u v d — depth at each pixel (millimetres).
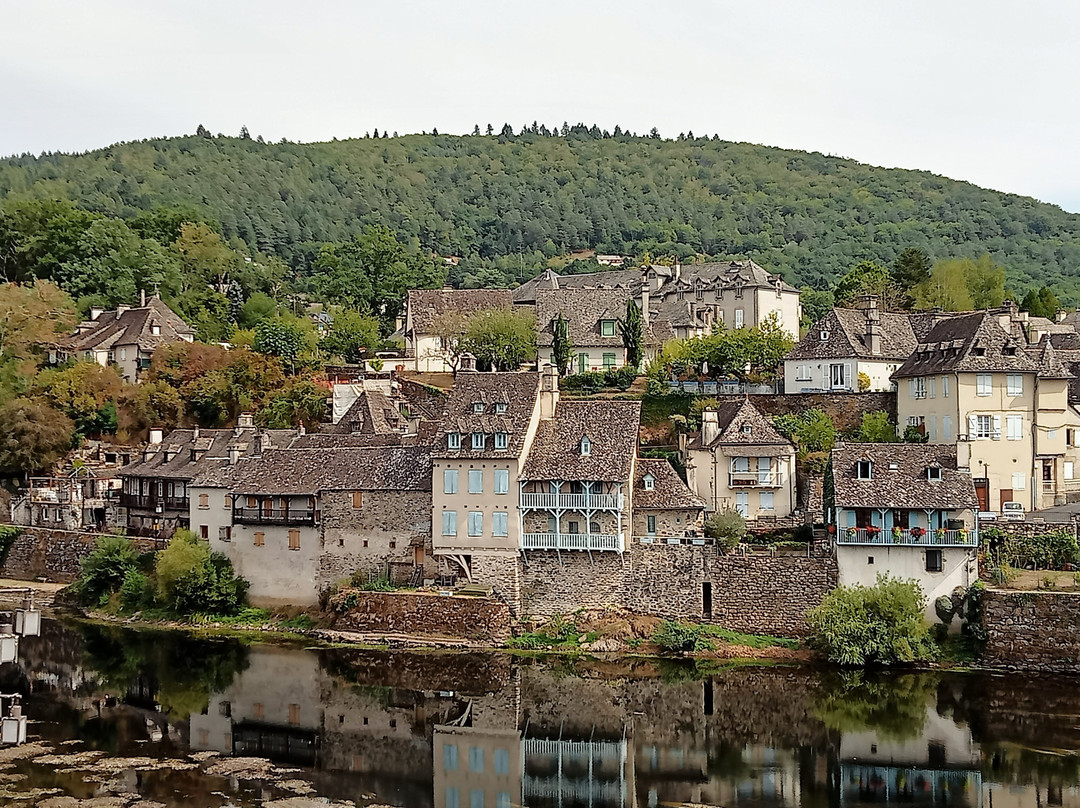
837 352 112938
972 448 96438
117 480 118938
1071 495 96625
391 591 90312
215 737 69000
